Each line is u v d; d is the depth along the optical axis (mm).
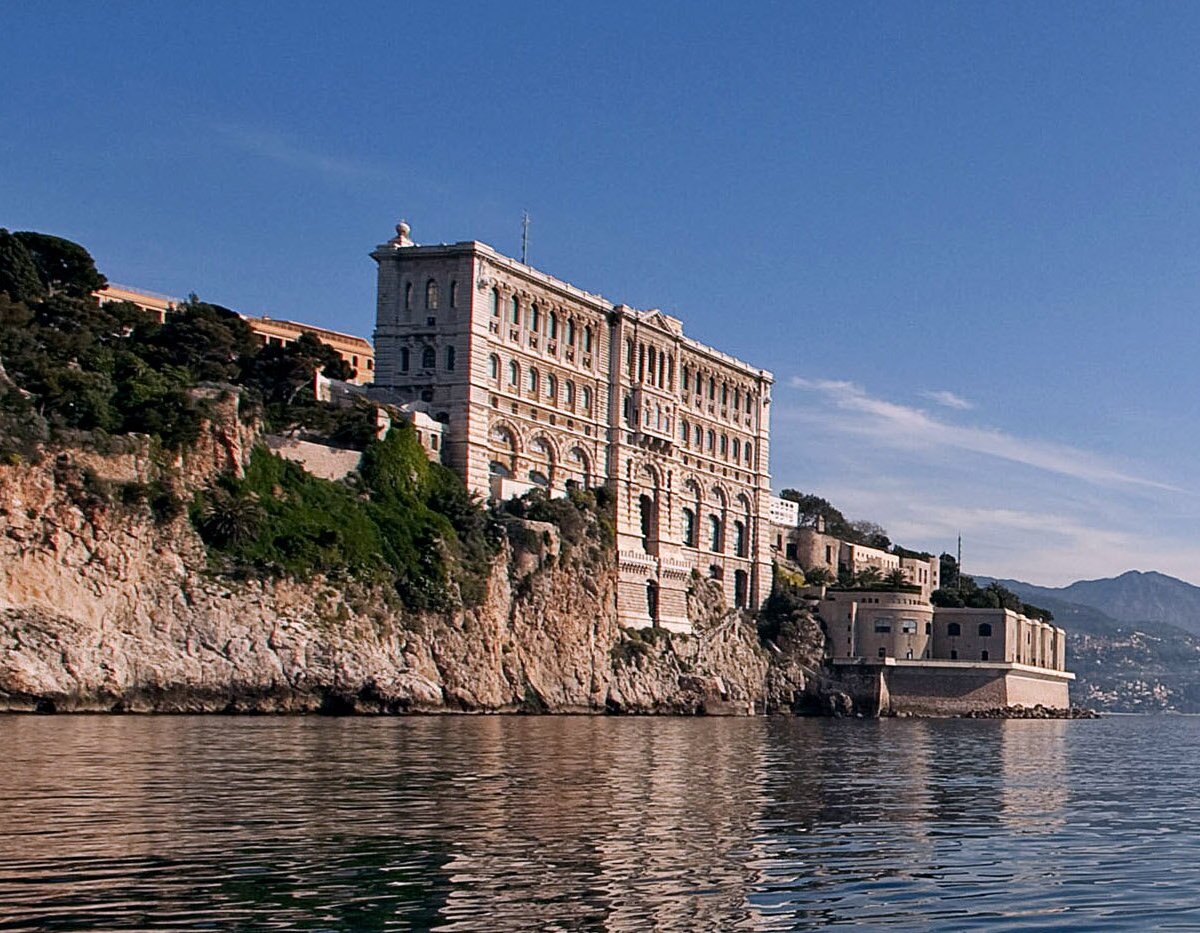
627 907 31875
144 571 123812
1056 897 34281
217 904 30938
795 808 52438
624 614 182125
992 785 67812
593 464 185625
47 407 125062
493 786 56656
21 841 38156
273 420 148875
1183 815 54281
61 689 113750
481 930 29344
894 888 35031
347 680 133750
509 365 172625
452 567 152125
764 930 30141
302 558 137000
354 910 30703
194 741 79688
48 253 152250
